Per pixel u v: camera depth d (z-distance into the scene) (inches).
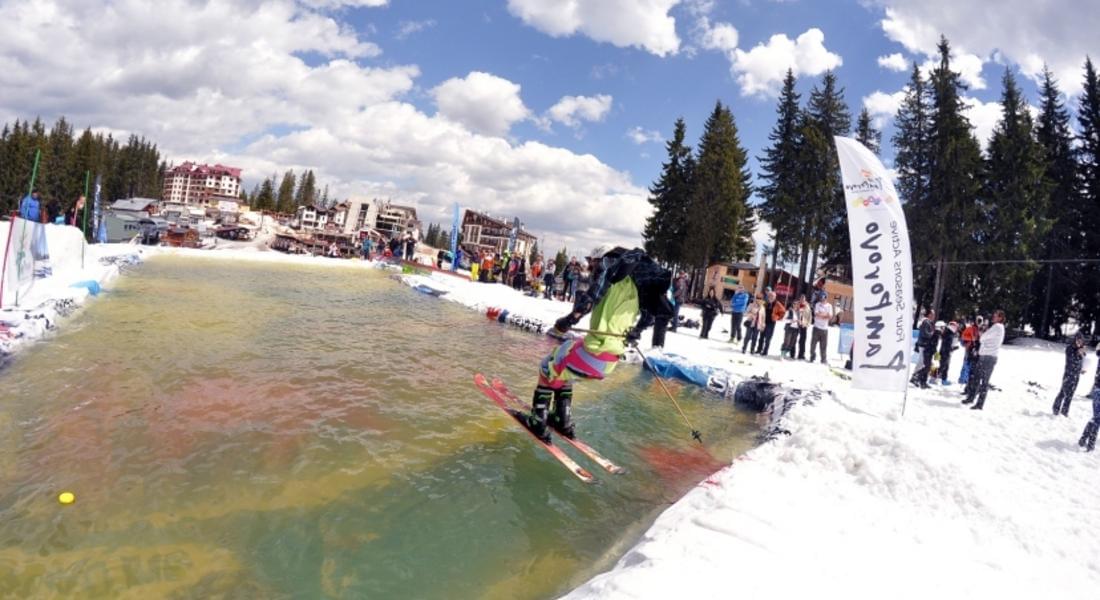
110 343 325.7
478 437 242.7
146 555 133.1
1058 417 375.6
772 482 205.2
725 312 1093.1
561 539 167.6
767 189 1571.1
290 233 3011.8
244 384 274.5
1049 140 1384.1
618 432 281.0
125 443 192.9
